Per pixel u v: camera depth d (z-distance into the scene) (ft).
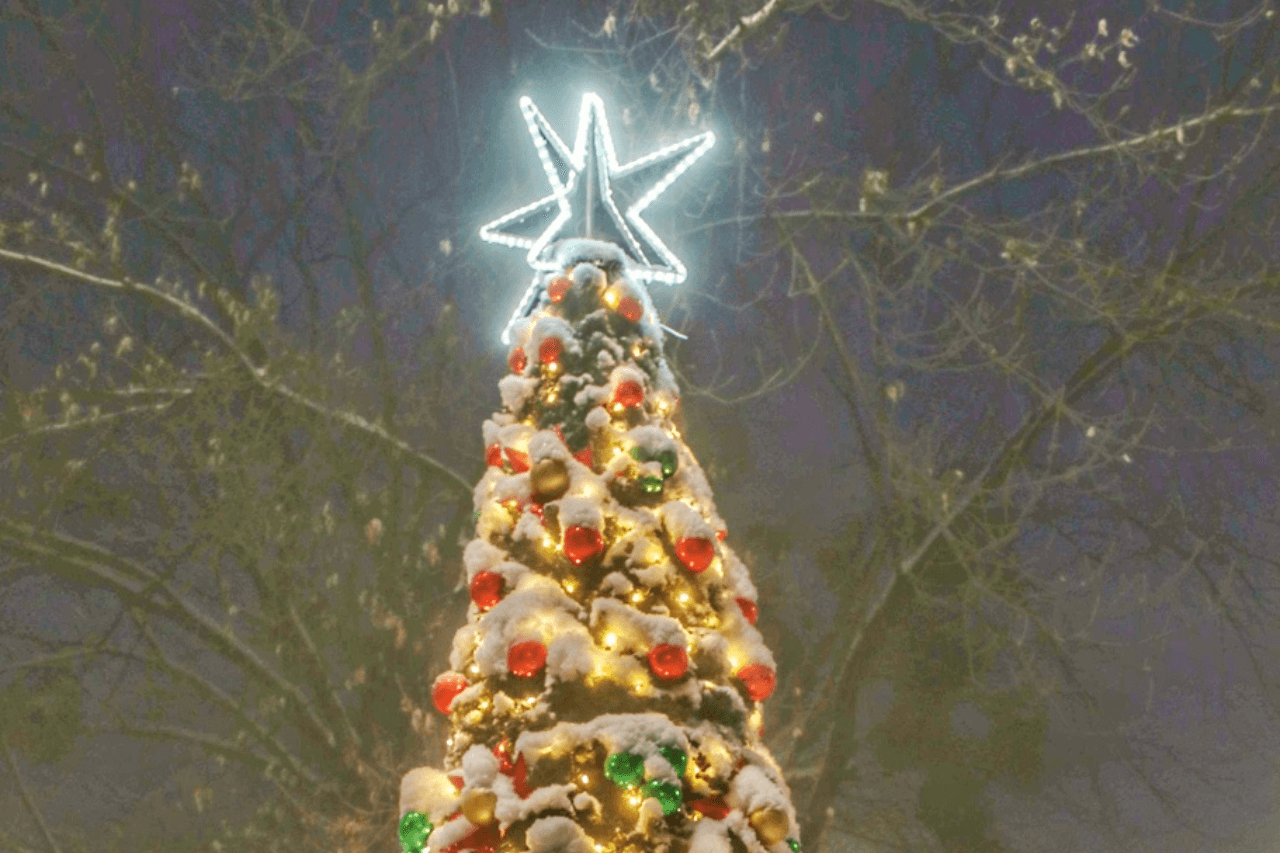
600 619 10.75
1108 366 38.99
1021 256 35.06
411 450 37.70
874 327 41.78
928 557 37.86
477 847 10.48
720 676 11.05
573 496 11.18
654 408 12.18
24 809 41.73
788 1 31.48
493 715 10.92
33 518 36.70
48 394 35.78
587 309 12.23
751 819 10.37
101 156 41.45
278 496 36.47
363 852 35.94
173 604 37.70
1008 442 38.27
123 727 38.52
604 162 13.20
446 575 38.83
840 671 37.93
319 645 38.47
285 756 38.06
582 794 10.26
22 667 38.17
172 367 36.35
